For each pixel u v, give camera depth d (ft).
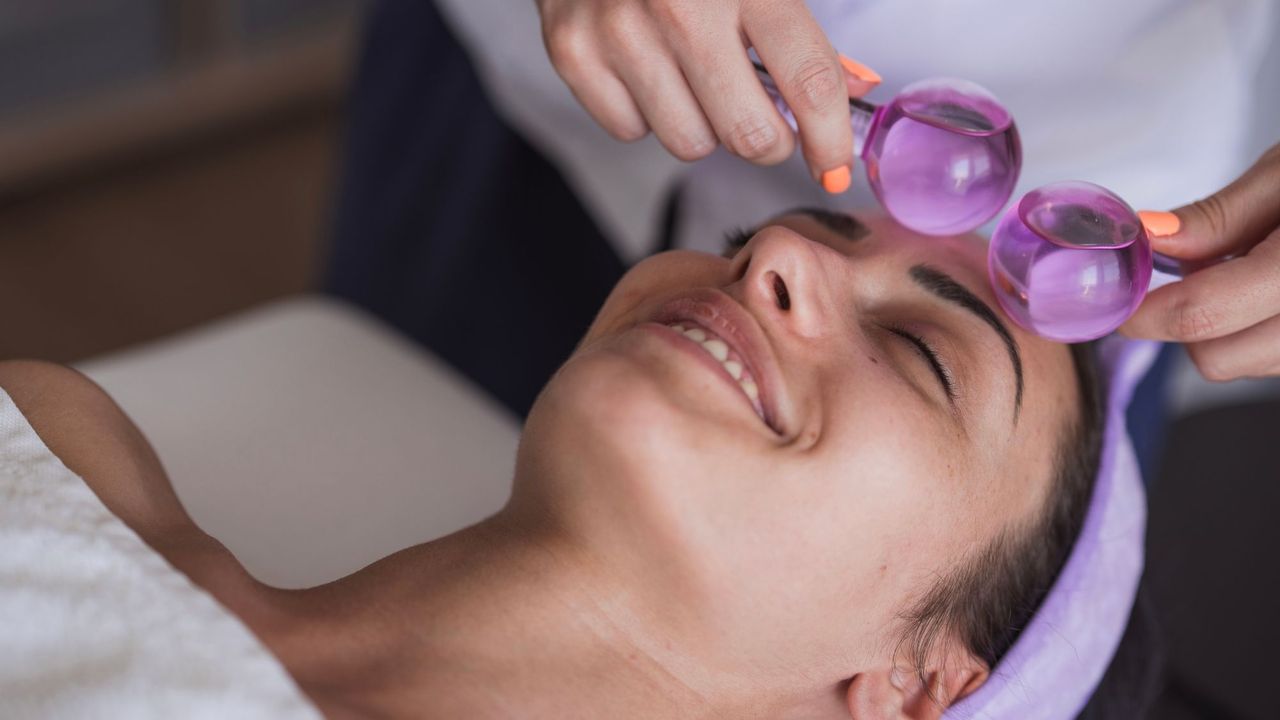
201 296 8.76
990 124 3.38
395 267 6.78
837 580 3.33
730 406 3.19
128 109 9.64
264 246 9.27
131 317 8.50
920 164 3.39
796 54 3.34
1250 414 6.14
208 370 5.22
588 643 3.33
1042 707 3.84
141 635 2.87
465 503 4.78
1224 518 5.57
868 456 3.26
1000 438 3.61
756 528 3.20
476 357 6.55
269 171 9.96
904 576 3.45
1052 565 3.91
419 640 3.25
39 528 3.09
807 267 3.40
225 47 10.07
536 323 6.41
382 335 5.65
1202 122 4.67
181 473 4.66
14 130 9.27
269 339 5.49
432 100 6.55
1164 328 3.37
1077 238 3.15
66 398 3.76
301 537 4.51
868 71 3.67
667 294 3.63
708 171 5.37
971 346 3.60
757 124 3.44
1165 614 5.15
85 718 2.76
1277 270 3.27
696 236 5.52
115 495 3.54
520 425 5.60
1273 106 5.73
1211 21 4.68
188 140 10.00
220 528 4.47
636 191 5.63
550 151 5.98
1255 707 4.87
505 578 3.33
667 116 3.60
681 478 3.15
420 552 3.47
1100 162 4.63
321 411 5.09
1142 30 4.67
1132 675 4.27
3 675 2.91
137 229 9.25
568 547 3.33
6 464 3.30
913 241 3.83
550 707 3.25
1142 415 5.08
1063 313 3.21
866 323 3.59
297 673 3.12
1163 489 5.69
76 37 9.37
